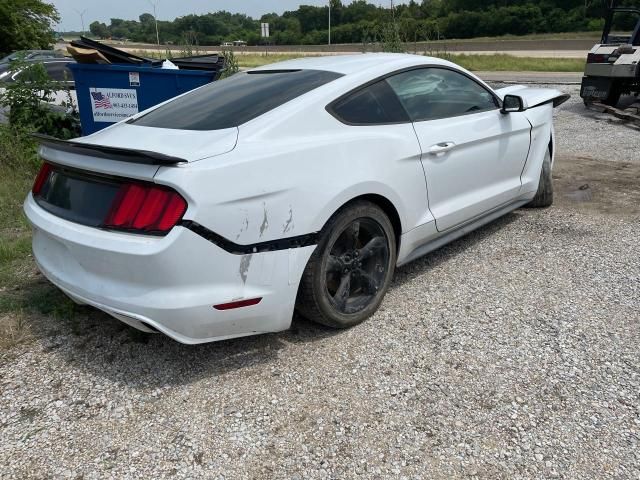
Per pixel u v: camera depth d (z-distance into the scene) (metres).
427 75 3.68
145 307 2.43
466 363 2.81
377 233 3.18
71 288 2.70
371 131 3.12
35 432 2.42
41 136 2.78
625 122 9.63
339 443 2.31
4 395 2.66
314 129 2.90
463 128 3.71
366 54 3.78
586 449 2.22
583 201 5.39
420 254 3.62
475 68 26.22
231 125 2.81
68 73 9.01
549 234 4.53
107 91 6.55
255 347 3.01
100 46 6.61
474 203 3.89
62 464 2.24
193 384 2.71
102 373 2.82
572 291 3.53
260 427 2.41
